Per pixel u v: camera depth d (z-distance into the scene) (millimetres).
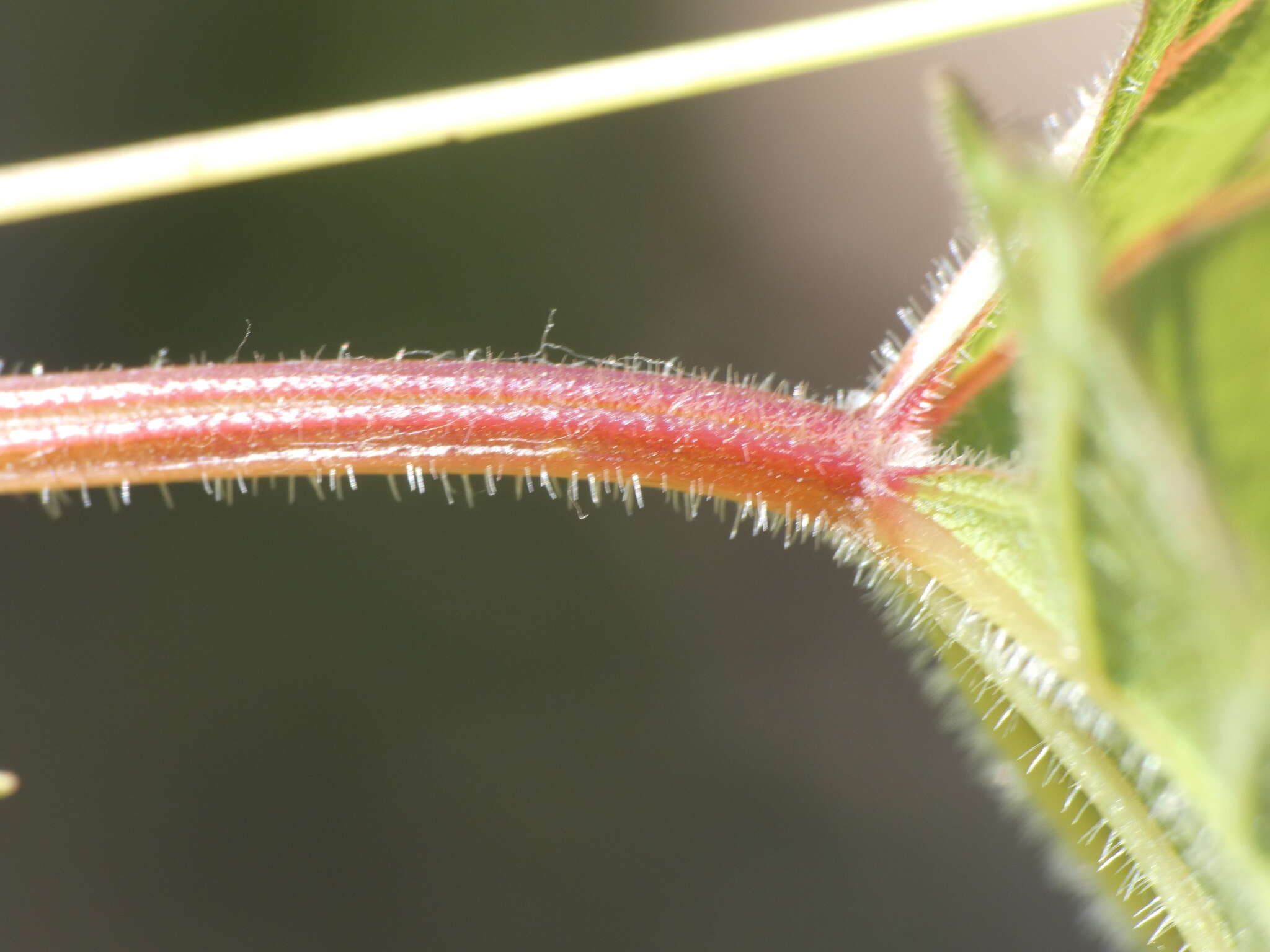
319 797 144
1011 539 65
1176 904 65
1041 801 72
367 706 147
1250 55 67
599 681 149
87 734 144
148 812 143
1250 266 57
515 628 150
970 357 70
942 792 145
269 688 147
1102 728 67
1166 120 68
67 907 139
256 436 71
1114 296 51
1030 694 68
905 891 142
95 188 71
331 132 72
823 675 149
